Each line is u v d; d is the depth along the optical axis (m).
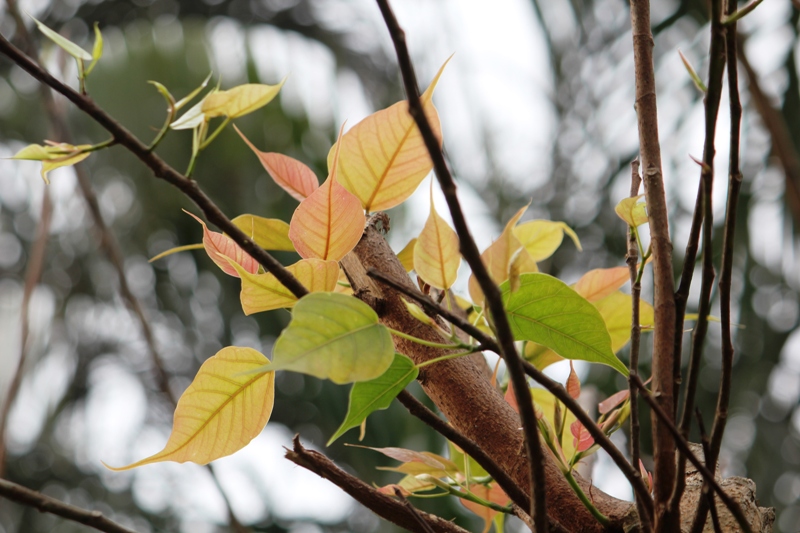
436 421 1.38
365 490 1.45
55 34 1.34
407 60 1.25
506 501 1.60
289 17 5.88
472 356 1.52
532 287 1.41
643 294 3.40
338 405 6.14
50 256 6.51
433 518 1.49
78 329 6.91
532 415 1.28
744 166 4.35
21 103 6.25
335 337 1.33
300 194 1.61
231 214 5.49
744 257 4.51
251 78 5.41
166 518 7.38
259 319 6.44
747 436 5.10
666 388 1.38
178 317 6.68
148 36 5.41
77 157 1.38
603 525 1.44
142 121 5.26
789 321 4.66
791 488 5.02
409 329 1.50
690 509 1.47
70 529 6.98
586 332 1.42
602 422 1.53
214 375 1.45
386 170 1.50
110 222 5.97
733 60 1.33
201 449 1.46
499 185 5.34
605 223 4.93
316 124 5.55
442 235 1.44
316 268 1.42
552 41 5.11
